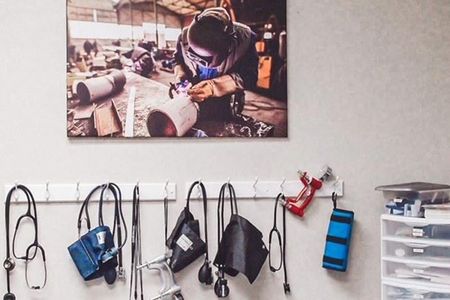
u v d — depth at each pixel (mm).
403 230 1808
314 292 2008
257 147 2000
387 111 2076
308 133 2031
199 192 1958
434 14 2107
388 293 1823
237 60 1985
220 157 1979
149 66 1937
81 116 1900
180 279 1935
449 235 1735
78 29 1902
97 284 1893
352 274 2027
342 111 2055
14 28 1891
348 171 2047
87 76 1904
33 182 1885
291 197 2010
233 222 1902
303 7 2041
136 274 1907
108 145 1925
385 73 2080
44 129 1896
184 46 1956
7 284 1852
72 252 1827
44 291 1872
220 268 1915
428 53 2104
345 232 1968
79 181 1905
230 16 1983
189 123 1955
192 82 1959
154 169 1944
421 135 2088
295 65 2031
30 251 1870
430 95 2098
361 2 2076
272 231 1996
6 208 1858
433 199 1836
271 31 2008
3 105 1882
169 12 1949
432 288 1715
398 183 2064
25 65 1893
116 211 1910
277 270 1991
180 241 1882
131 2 1929
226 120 1976
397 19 2092
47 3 1906
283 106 2010
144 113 1931
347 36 2064
